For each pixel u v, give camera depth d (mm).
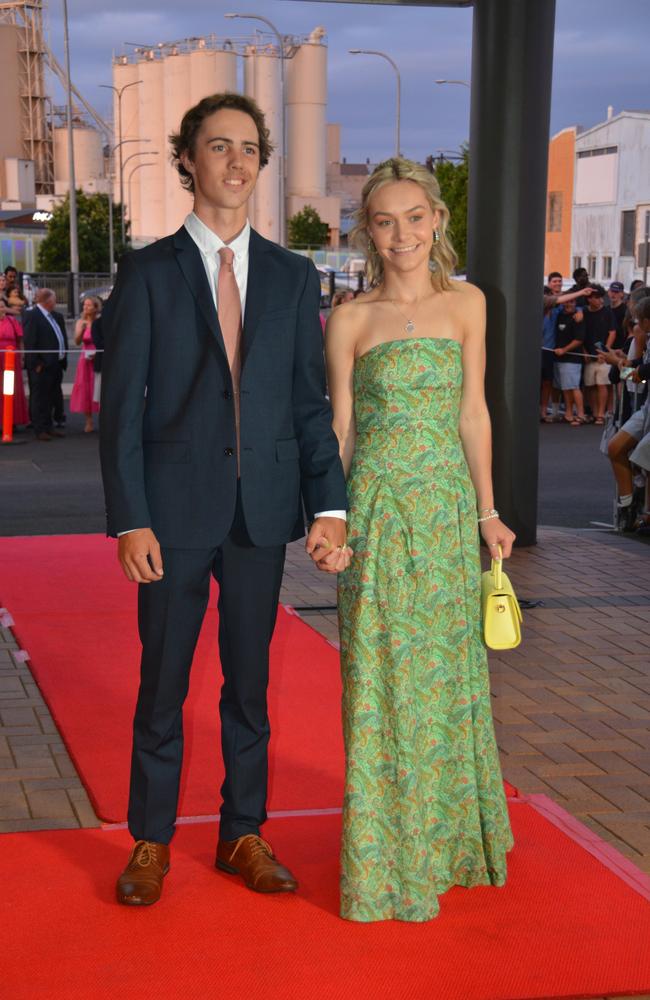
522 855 3432
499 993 2711
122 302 2955
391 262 3139
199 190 2982
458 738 3154
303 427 3098
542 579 7145
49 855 3381
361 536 3100
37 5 98312
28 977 2732
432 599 3094
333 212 100000
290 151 100750
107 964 2795
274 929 2975
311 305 3092
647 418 8438
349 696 3076
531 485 8008
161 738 3141
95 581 6941
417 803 3027
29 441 14273
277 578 3123
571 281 42219
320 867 3324
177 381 2969
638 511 8727
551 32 7387
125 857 3373
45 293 14141
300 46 98625
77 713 4613
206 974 2760
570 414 15969
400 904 3025
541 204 7520
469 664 3162
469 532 3180
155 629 3055
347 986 2727
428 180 3115
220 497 2975
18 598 6504
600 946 2926
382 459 3105
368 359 3131
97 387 15102
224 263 3000
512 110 7352
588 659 5535
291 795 3832
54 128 110688
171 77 97750
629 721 4695
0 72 97562
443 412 3127
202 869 3297
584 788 4016
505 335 7652
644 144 36781
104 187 99812
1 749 4266
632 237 37875
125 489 2912
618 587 6969
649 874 3377
